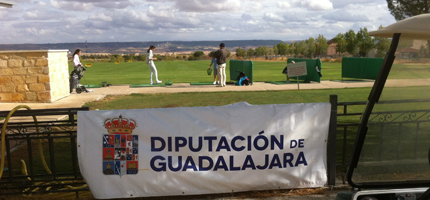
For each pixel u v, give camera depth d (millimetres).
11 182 4129
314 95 11906
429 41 2736
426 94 2811
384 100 2928
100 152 3863
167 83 16156
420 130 2934
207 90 13805
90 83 18312
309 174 4172
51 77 11406
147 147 3889
